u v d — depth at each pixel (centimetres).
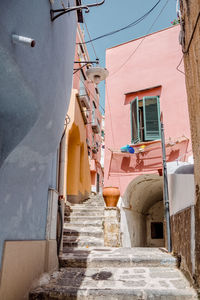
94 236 725
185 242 412
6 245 279
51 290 341
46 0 304
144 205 1210
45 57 302
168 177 669
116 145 934
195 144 329
